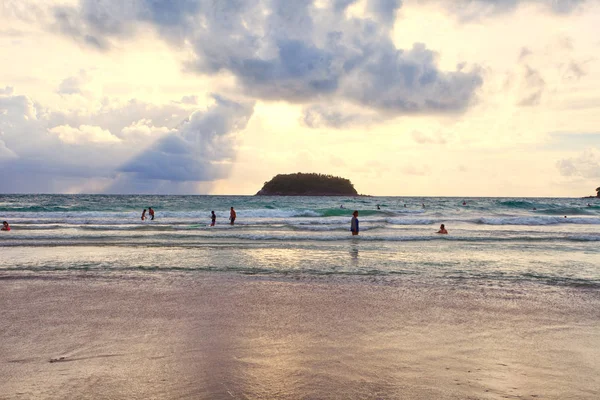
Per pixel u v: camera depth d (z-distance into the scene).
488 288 9.70
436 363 4.98
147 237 21.84
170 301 8.24
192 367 4.82
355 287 9.70
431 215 45.28
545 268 12.73
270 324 6.64
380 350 5.43
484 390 4.22
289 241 20.23
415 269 12.40
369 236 22.17
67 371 4.71
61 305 7.91
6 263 13.39
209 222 32.78
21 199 99.81
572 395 4.12
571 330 6.44
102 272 11.71
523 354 5.32
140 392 4.16
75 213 39.81
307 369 4.77
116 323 6.70
